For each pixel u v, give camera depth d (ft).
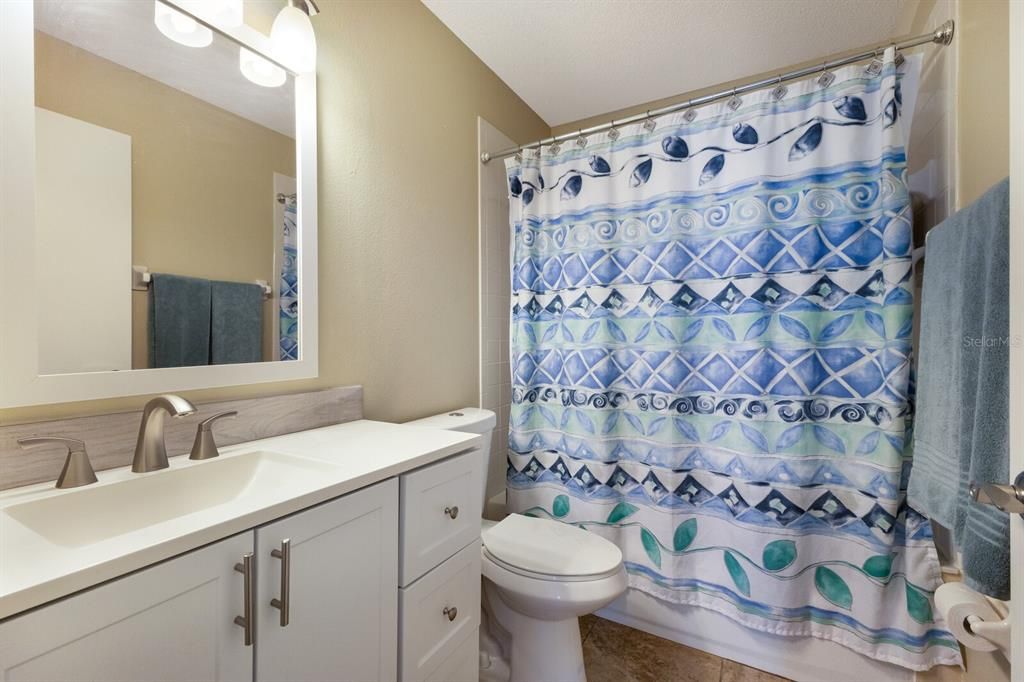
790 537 4.59
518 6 5.49
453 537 3.48
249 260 3.65
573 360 5.80
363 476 2.72
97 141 2.83
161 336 3.11
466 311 6.31
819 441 4.58
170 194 3.18
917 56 4.41
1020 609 1.94
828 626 4.58
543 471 6.08
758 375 4.72
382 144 4.92
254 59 3.72
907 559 4.26
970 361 2.78
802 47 6.19
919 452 3.49
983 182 3.54
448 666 3.41
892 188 4.16
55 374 2.61
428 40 5.58
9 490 2.38
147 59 3.08
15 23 2.49
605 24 5.76
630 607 5.64
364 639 2.74
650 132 5.33
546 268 6.06
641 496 5.45
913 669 4.18
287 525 2.30
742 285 4.82
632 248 5.46
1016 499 1.83
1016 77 1.97
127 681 1.75
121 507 2.54
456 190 6.11
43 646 1.54
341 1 4.46
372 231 4.79
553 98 7.59
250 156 3.67
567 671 4.34
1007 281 2.47
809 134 4.53
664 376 5.23
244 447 3.39
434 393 5.68
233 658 2.09
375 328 4.82
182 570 1.91
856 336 4.40
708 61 6.53
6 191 2.44
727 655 5.09
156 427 2.77
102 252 2.84
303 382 4.06
